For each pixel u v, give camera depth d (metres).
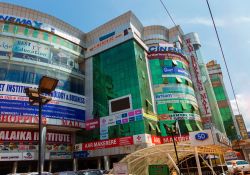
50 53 41.47
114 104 40.78
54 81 7.64
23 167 37.44
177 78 46.59
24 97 35.28
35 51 39.59
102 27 48.47
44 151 35.44
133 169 18.31
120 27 46.03
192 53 57.66
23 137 35.19
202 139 14.25
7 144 33.53
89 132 41.31
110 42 46.19
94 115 42.12
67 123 38.88
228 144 16.72
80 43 48.56
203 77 56.47
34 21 41.28
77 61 47.03
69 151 40.28
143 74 42.91
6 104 33.56
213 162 24.05
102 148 38.09
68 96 41.09
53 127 37.91
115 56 44.59
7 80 35.22
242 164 24.38
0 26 38.03
